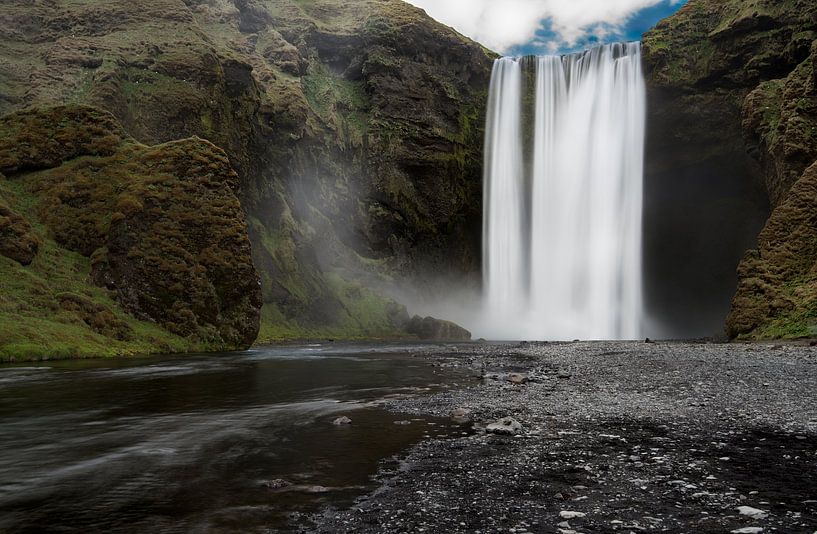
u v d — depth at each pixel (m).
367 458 10.09
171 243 42.03
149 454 10.41
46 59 58.62
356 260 79.81
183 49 63.88
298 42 88.31
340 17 96.75
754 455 10.08
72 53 58.56
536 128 83.50
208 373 24.05
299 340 59.22
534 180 82.94
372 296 74.69
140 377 22.41
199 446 11.03
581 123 77.81
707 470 9.18
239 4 87.19
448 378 22.14
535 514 7.22
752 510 7.24
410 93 86.81
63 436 11.85
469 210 88.31
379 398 16.97
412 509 7.43
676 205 73.31
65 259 39.56
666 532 6.59
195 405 15.75
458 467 9.48
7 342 29.27
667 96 68.19
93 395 17.53
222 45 77.06
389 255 83.81
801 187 43.53
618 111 73.31
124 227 40.91
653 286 75.06
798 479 8.66
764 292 41.38
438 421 13.43
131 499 7.90
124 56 60.06
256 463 9.79
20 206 40.84
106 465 9.66
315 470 9.34
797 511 7.27
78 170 44.06
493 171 87.88
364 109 87.31
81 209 42.22
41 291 34.78
